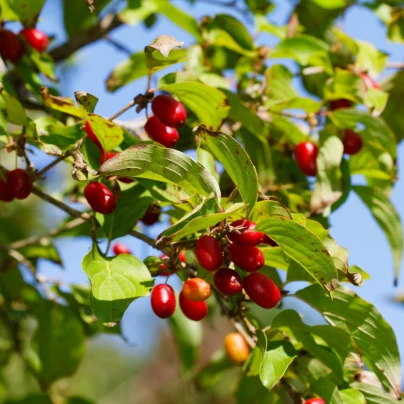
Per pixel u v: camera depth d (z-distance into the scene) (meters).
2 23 1.24
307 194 1.24
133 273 1.12
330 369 1.15
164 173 1.09
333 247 1.12
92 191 1.13
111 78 1.26
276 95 1.25
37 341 1.32
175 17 1.29
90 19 1.35
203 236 1.09
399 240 1.25
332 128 1.22
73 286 1.29
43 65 1.23
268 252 1.14
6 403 1.31
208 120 1.18
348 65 1.30
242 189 1.09
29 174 1.15
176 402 2.48
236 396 1.25
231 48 1.29
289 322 1.15
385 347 1.14
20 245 1.30
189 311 1.12
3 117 1.15
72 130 1.16
